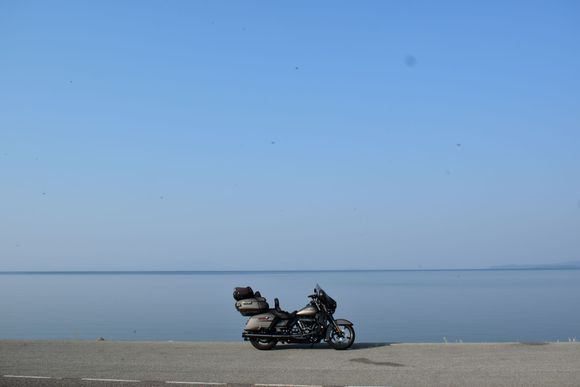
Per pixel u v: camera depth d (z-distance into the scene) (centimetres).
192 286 12531
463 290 9200
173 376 984
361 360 1130
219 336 2888
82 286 12312
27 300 6712
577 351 1202
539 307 5081
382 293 8338
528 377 948
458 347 1273
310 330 1273
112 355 1209
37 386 916
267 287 10125
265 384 917
